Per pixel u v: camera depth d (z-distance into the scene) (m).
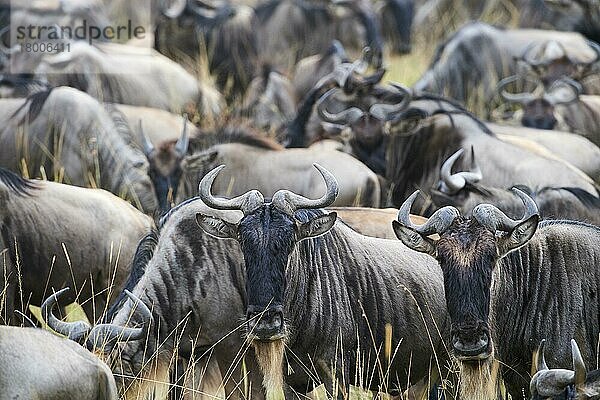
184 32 72.25
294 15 77.69
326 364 33.03
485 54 67.00
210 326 33.06
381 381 33.97
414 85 67.31
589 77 63.47
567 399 28.53
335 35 78.00
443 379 34.16
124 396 32.28
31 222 37.59
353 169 45.19
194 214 33.66
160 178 46.12
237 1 88.75
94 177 47.38
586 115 57.38
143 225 39.50
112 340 32.09
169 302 33.06
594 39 75.81
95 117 47.50
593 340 32.84
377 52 73.88
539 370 29.66
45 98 47.72
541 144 50.28
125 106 52.59
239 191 45.69
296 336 32.69
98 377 27.73
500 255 31.12
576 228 33.59
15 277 37.25
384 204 47.31
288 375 33.19
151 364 32.91
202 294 33.00
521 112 59.22
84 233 38.22
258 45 76.62
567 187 40.12
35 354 27.19
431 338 34.09
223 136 47.06
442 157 46.44
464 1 90.88
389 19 83.75
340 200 44.72
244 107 62.44
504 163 44.72
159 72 61.38
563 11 75.44
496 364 32.09
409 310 33.88
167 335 33.03
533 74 62.88
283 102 62.44
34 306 39.19
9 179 37.88
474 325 29.95
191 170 46.41
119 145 47.38
